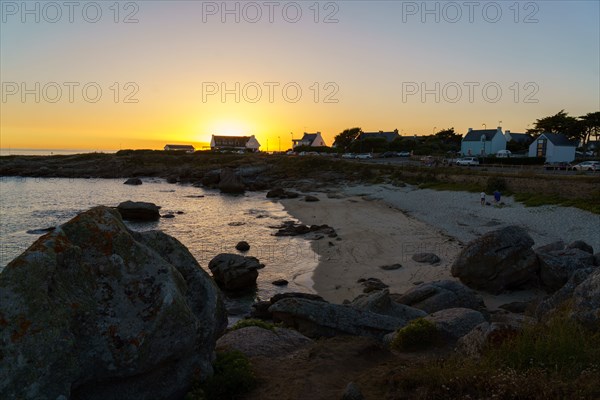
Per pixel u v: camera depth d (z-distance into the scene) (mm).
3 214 49062
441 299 16234
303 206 54594
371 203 53719
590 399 5914
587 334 8391
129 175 107625
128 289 5965
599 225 30656
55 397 4941
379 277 23656
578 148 106875
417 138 137375
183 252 7555
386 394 7039
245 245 31953
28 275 5129
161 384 6254
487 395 6430
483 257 20094
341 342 9812
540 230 31906
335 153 126000
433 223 38188
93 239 6113
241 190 76438
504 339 8133
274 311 13273
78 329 5383
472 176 53438
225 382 7113
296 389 7344
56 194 69312
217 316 7344
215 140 177375
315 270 25938
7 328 4844
